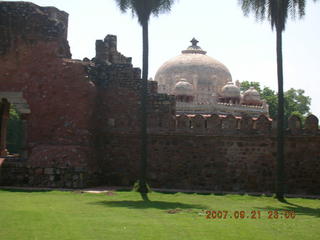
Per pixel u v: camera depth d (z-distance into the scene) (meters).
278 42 15.79
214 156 18.34
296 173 17.73
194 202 13.23
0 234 7.47
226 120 18.42
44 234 7.54
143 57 16.25
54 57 18.19
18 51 18.28
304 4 15.55
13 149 34.66
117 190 16.61
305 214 11.24
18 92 18.16
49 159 16.88
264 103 39.88
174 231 8.03
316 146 17.66
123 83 19.42
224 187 18.16
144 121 15.91
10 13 18.39
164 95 19.00
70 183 16.56
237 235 7.80
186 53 42.28
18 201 11.99
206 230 8.19
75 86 18.02
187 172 18.45
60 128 17.89
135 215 9.98
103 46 20.03
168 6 16.50
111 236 7.49
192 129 18.53
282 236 7.88
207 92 39.53
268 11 15.87
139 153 18.83
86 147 17.64
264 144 18.06
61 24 18.67
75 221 8.88
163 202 12.91
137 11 16.19
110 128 19.17
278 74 15.77
